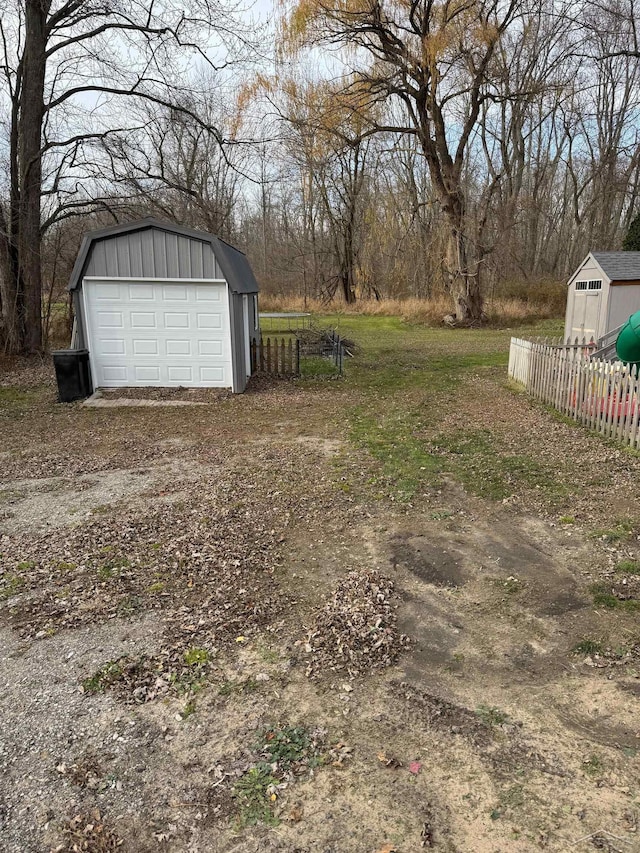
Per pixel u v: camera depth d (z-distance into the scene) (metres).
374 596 3.83
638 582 3.94
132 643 3.36
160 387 11.62
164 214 16.73
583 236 36.16
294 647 3.32
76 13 14.52
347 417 9.28
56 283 18.02
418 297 35.62
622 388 7.43
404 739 2.63
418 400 10.58
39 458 7.20
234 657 3.23
